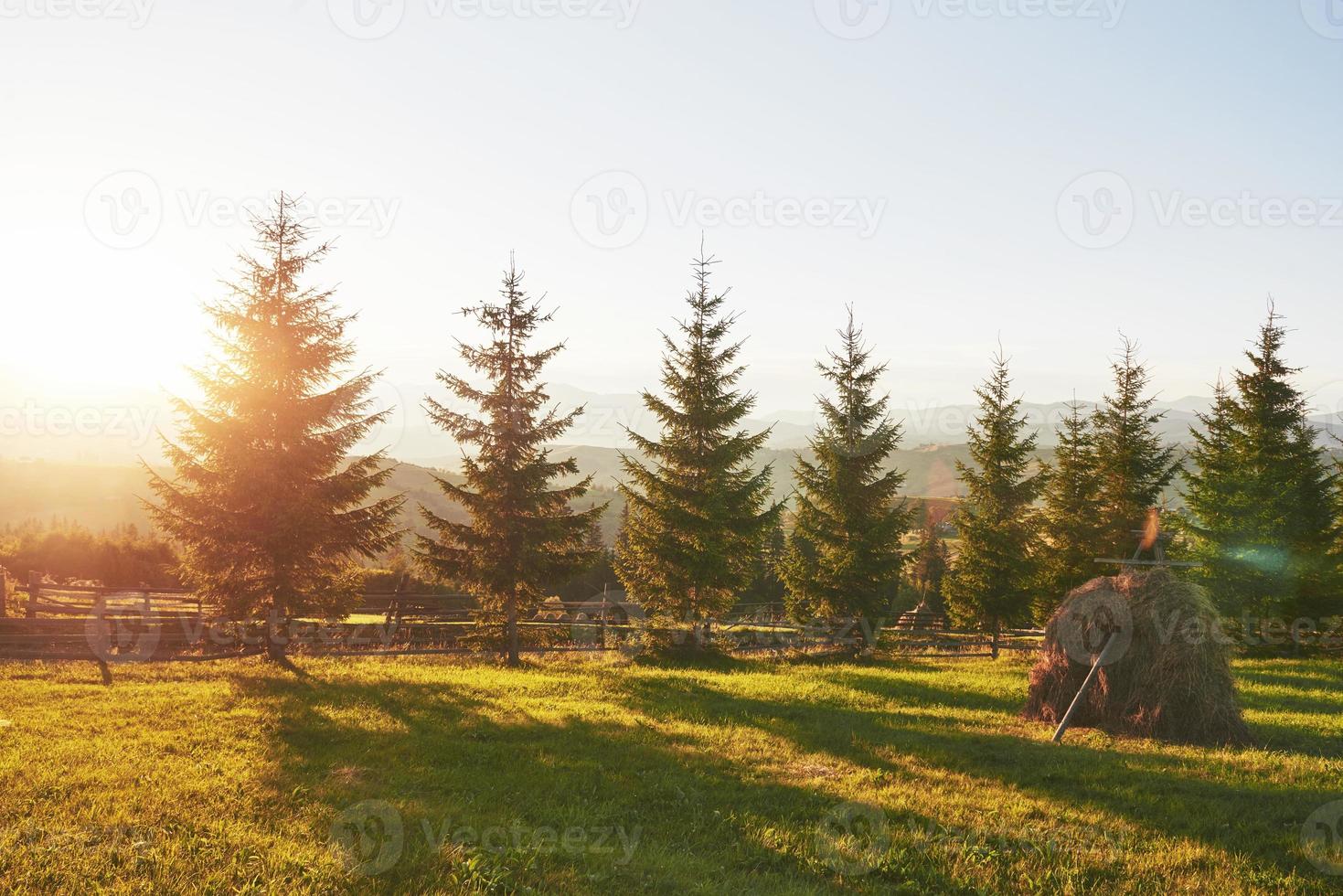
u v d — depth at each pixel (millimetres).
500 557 23250
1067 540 32781
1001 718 14758
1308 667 24016
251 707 13672
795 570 29047
